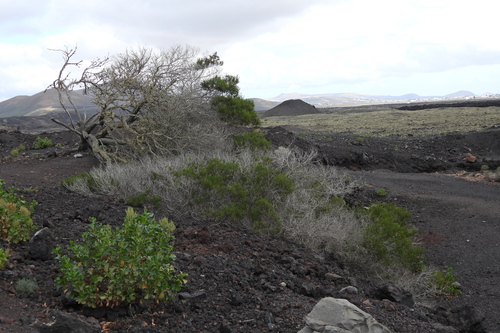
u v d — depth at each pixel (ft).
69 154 58.80
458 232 40.27
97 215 26.84
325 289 19.49
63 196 32.50
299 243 28.71
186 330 13.50
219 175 32.96
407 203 50.06
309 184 36.14
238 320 14.67
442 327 15.84
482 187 56.49
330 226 29.73
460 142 94.07
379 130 122.42
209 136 52.37
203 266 19.67
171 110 51.08
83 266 13.79
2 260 15.19
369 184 57.57
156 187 34.35
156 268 13.65
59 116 331.98
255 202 30.71
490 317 23.44
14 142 79.87
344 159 78.07
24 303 13.61
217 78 62.80
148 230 14.49
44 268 16.63
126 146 53.67
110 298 13.10
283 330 14.10
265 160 36.68
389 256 27.45
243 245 25.11
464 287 28.63
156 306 14.69
